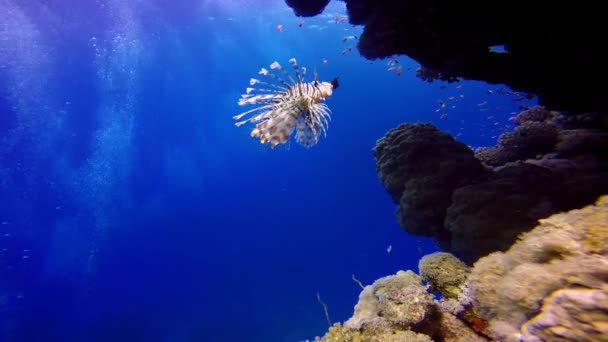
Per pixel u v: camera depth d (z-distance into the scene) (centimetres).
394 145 758
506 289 211
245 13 2456
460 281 356
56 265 2219
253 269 2769
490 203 487
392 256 2836
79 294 2250
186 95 3016
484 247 459
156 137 2958
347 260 2894
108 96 2444
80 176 2375
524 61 530
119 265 2597
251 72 3225
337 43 3123
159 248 2853
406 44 560
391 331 322
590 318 157
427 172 676
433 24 504
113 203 2634
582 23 412
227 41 2791
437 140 709
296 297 2386
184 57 2731
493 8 466
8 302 1989
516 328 204
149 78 2675
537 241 216
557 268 190
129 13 2048
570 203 471
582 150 654
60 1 1741
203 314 2186
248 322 2123
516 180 517
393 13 530
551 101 559
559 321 168
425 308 323
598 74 455
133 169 2789
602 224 188
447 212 548
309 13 657
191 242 2994
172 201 3072
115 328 2058
